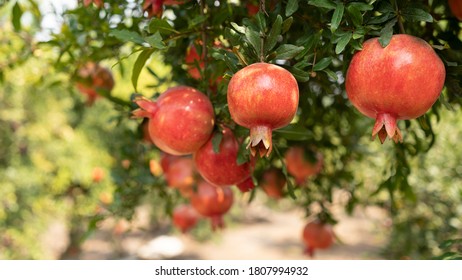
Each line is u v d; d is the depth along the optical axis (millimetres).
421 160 1741
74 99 2643
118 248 3770
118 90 2324
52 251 3396
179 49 1066
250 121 804
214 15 978
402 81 787
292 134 971
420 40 812
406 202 1738
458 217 1751
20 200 2676
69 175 2668
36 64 1523
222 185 949
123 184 1363
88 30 1197
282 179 1245
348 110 1208
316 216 1421
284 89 794
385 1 854
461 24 997
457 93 912
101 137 2732
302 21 923
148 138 1202
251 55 850
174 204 1510
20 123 2883
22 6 1236
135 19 1082
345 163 1418
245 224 5867
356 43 820
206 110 913
